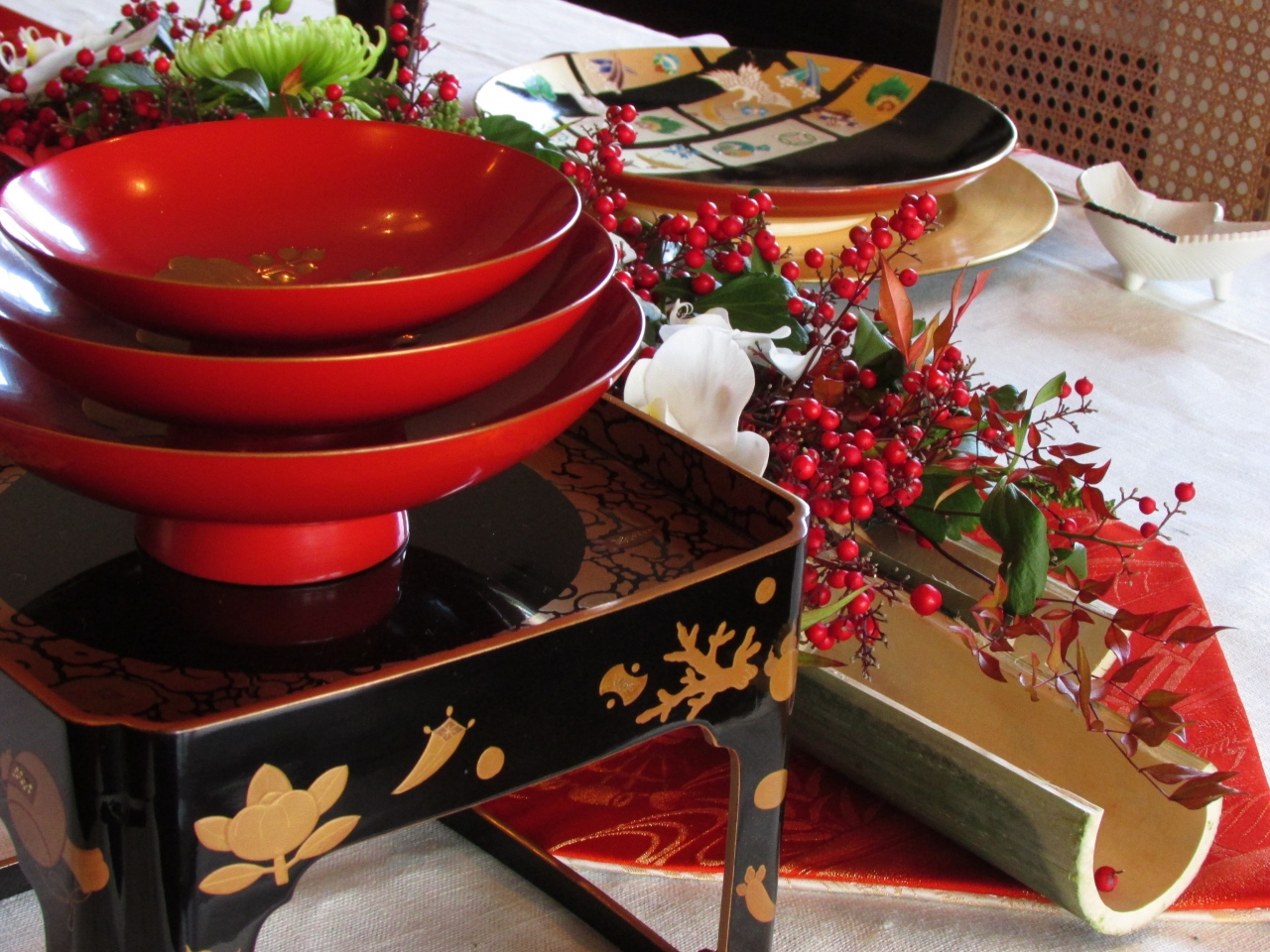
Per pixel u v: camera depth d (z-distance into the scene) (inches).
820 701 24.1
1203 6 61.1
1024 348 36.3
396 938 22.3
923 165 41.2
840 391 23.1
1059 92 69.1
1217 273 39.5
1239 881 23.7
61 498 18.5
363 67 31.7
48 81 29.1
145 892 13.6
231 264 17.1
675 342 21.1
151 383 13.5
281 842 14.0
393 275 17.4
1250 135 60.7
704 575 16.5
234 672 14.8
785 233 34.5
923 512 24.5
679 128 42.6
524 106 40.7
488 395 16.6
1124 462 32.3
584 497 19.5
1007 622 23.1
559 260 17.8
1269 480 32.4
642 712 16.8
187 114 28.6
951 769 22.5
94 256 16.3
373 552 17.1
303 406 13.9
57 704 13.1
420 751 14.8
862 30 151.2
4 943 22.4
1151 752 23.0
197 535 16.3
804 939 22.4
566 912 23.3
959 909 23.4
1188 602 29.4
